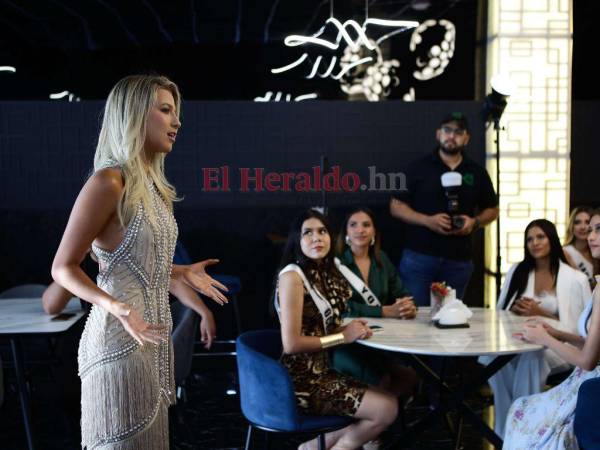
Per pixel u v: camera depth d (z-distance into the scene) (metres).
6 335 3.29
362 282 3.92
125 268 2.13
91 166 6.00
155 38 8.46
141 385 2.14
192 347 3.66
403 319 3.71
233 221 6.14
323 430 3.02
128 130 2.13
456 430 3.94
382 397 3.10
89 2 8.01
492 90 5.27
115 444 2.12
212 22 8.31
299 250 3.24
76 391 3.66
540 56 6.05
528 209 6.11
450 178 4.95
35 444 3.58
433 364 5.02
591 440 2.40
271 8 8.10
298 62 7.38
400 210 5.28
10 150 5.97
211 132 6.10
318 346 3.13
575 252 4.64
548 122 6.08
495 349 3.04
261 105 6.11
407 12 8.14
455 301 3.55
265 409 3.02
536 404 3.04
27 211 5.99
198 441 4.20
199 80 8.56
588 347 2.81
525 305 3.79
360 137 6.18
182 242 6.12
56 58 8.43
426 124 6.20
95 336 2.13
